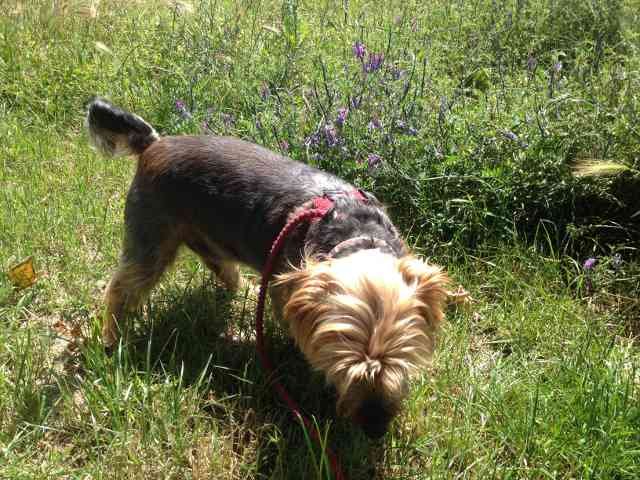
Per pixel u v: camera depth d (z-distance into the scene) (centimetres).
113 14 153
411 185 89
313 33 138
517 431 61
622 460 58
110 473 58
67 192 99
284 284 57
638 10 139
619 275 83
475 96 117
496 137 91
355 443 61
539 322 76
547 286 82
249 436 64
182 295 80
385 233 60
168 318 77
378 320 50
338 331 50
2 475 57
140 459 60
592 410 61
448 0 155
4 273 80
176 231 72
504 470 58
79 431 63
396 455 61
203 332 76
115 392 64
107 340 76
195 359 72
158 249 73
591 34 133
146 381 65
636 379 69
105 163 107
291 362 71
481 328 78
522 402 65
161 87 120
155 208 71
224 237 68
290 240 61
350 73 113
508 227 88
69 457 61
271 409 67
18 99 122
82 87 125
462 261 86
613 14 136
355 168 88
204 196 68
